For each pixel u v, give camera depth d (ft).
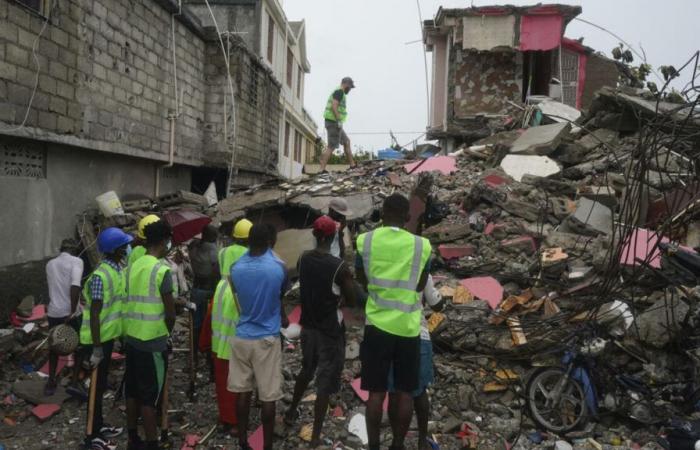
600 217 24.11
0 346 19.80
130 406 14.03
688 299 17.06
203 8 60.34
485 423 16.06
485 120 49.85
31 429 16.16
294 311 22.95
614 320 17.58
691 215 21.70
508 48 49.39
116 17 30.14
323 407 14.39
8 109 21.86
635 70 47.21
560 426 15.58
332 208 18.43
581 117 36.81
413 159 41.04
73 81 26.21
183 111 40.09
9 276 22.90
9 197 23.15
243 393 14.05
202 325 18.11
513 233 24.95
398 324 12.20
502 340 18.19
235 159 44.73
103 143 29.07
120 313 15.05
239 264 14.03
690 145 21.02
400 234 12.59
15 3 21.99
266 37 62.64
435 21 54.19
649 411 15.51
